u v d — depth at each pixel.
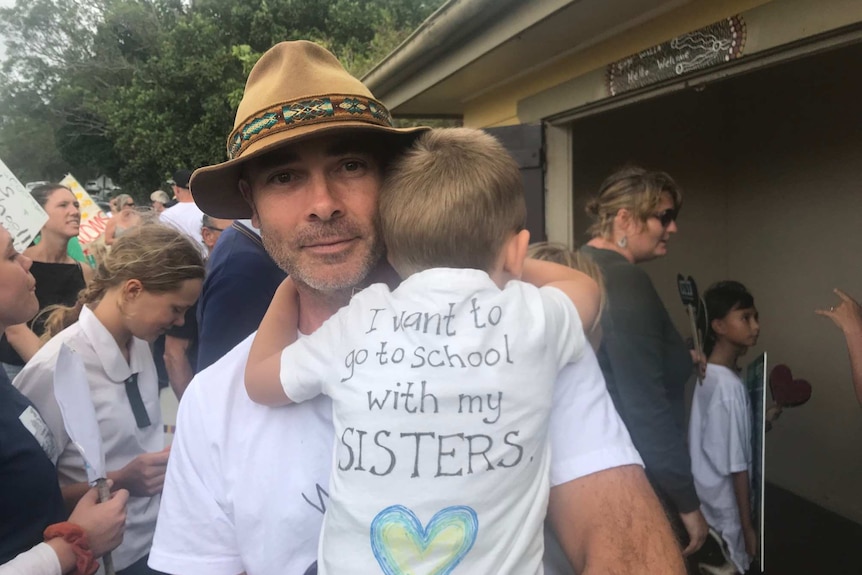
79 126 25.19
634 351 2.03
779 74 4.01
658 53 2.54
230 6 17.73
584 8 2.54
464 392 0.93
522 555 0.90
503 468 0.91
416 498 0.90
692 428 2.68
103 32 23.95
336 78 1.13
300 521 1.08
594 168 4.30
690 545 2.06
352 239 1.14
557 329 1.03
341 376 1.00
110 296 2.01
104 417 1.94
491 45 3.09
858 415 3.55
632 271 2.16
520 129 3.63
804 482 3.93
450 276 1.02
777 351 4.17
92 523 1.51
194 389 1.22
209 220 3.78
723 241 4.65
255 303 2.29
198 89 17.61
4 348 3.03
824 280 3.76
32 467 1.47
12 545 1.41
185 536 1.16
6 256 1.62
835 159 3.64
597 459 1.01
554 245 1.86
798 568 3.11
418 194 1.06
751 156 4.32
